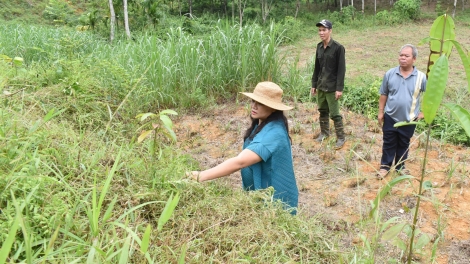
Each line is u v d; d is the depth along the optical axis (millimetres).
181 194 2346
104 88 4188
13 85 3678
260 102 2826
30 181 1905
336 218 3877
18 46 8328
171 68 6957
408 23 23516
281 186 2869
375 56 15406
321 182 4762
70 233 1708
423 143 5734
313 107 7176
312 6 30062
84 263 1607
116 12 15773
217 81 7270
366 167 5105
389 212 4051
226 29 7406
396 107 4488
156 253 1826
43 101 3543
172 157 2982
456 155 5555
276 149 2795
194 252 1916
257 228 2088
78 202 2023
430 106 1621
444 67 1561
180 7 23859
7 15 20828
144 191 2299
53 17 21516
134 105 4457
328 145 5652
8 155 2127
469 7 26812
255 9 23672
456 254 3422
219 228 2102
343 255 2115
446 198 4340
